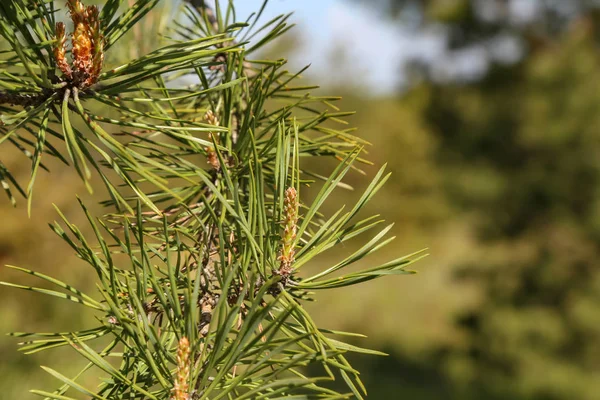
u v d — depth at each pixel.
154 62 0.51
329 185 0.53
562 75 3.67
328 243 0.53
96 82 0.51
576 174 3.62
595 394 3.54
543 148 3.69
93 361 0.50
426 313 5.07
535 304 3.87
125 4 0.59
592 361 3.67
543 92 3.74
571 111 3.59
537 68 3.80
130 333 0.50
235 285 0.53
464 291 5.02
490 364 4.01
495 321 3.92
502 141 3.95
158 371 0.50
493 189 3.84
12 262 1.67
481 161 4.03
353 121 5.86
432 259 5.64
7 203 1.73
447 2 4.32
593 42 3.97
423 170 5.45
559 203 3.73
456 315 4.37
